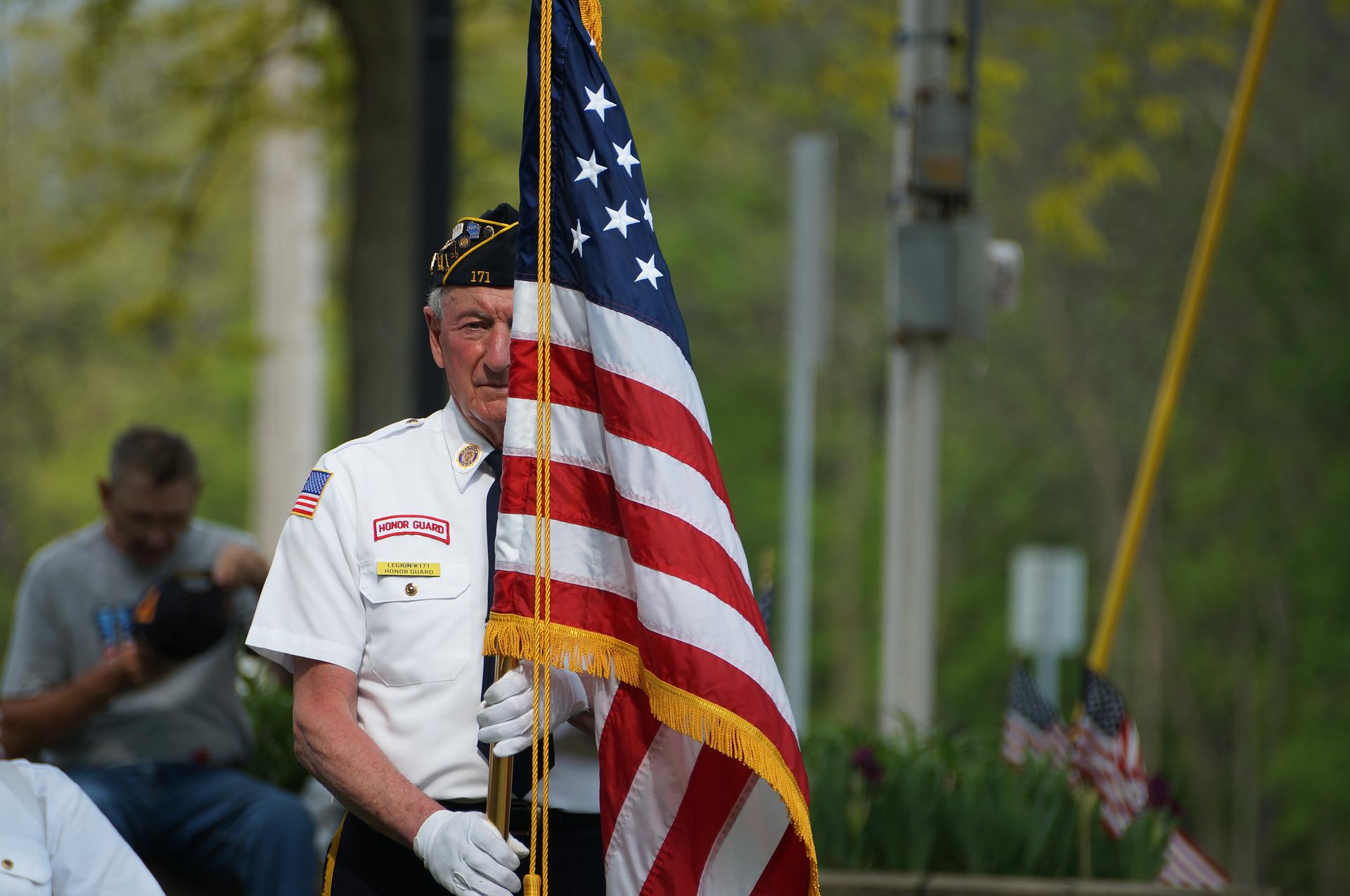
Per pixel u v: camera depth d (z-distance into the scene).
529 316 7.43
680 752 7.41
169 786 11.43
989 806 13.02
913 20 17.64
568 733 7.66
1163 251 52.84
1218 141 50.12
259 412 34.88
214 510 70.94
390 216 21.81
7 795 7.93
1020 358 58.94
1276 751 57.22
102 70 30.28
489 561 7.58
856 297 64.56
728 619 7.14
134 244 55.22
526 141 7.52
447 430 7.81
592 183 7.50
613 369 7.32
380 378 21.67
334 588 7.44
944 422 63.19
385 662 7.43
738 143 59.00
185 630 10.71
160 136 35.94
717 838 7.43
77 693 10.84
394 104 21.81
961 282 16.97
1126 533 15.10
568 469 7.39
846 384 67.00
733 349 69.38
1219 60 28.94
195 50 29.50
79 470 63.16
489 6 28.42
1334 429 54.94
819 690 73.88
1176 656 60.28
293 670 7.66
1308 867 59.59
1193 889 12.52
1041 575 27.81
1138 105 29.94
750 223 66.38
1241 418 55.47
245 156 33.94
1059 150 49.84
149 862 11.38
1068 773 13.31
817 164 17.83
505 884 6.81
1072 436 60.53
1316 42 49.94
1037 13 33.94
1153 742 58.72
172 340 53.25
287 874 11.07
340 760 7.12
